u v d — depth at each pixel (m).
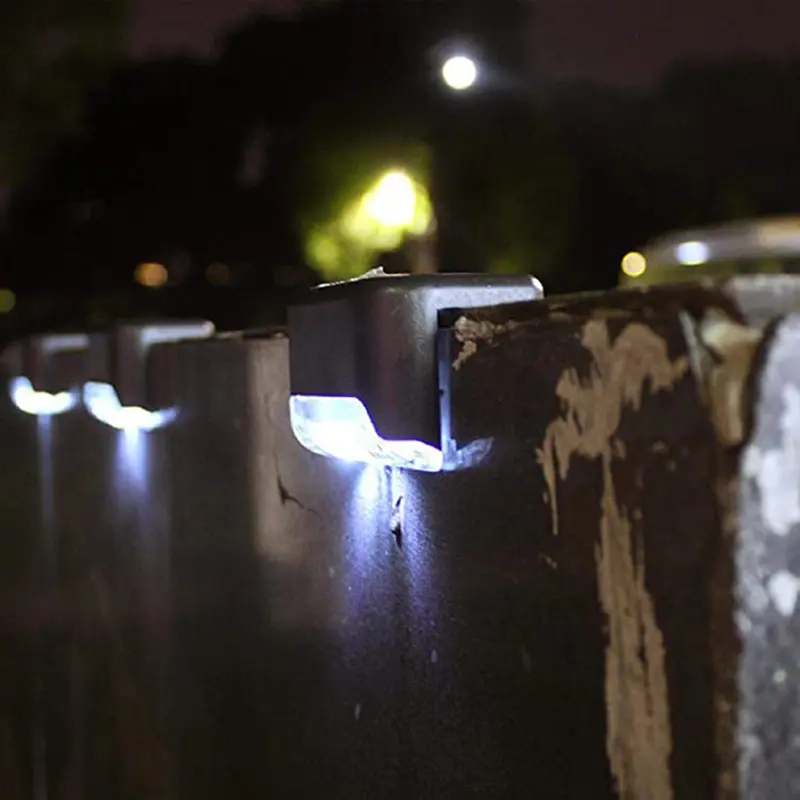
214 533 1.90
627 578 0.92
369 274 1.31
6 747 3.06
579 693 0.99
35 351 2.70
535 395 1.03
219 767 1.93
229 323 12.65
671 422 0.86
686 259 8.08
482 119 10.40
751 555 0.80
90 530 2.47
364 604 1.45
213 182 12.42
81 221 12.72
